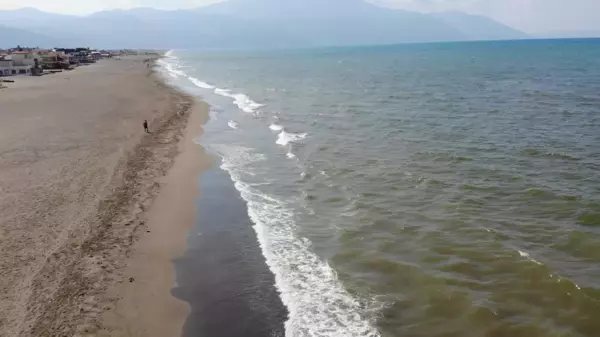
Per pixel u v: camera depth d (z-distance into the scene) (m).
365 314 10.75
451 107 38.31
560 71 72.75
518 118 32.19
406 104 40.88
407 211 16.39
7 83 63.88
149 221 16.27
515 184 18.45
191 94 54.16
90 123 32.78
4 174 20.66
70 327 10.23
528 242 13.64
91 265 12.90
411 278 12.12
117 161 23.02
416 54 165.50
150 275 12.72
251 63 137.38
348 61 130.62
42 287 11.70
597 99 40.25
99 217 16.12
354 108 39.28
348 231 15.02
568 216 15.27
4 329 10.08
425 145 25.20
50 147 25.62
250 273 12.86
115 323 10.54
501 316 10.38
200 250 14.25
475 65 94.25
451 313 10.63
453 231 14.62
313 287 11.97
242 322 10.71
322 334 10.09
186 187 19.95
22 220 15.68
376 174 20.55
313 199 18.12
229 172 22.06
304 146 26.27
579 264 12.28
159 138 28.92
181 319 10.84
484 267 12.40
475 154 23.03
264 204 17.89
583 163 20.75
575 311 10.41
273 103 44.56
